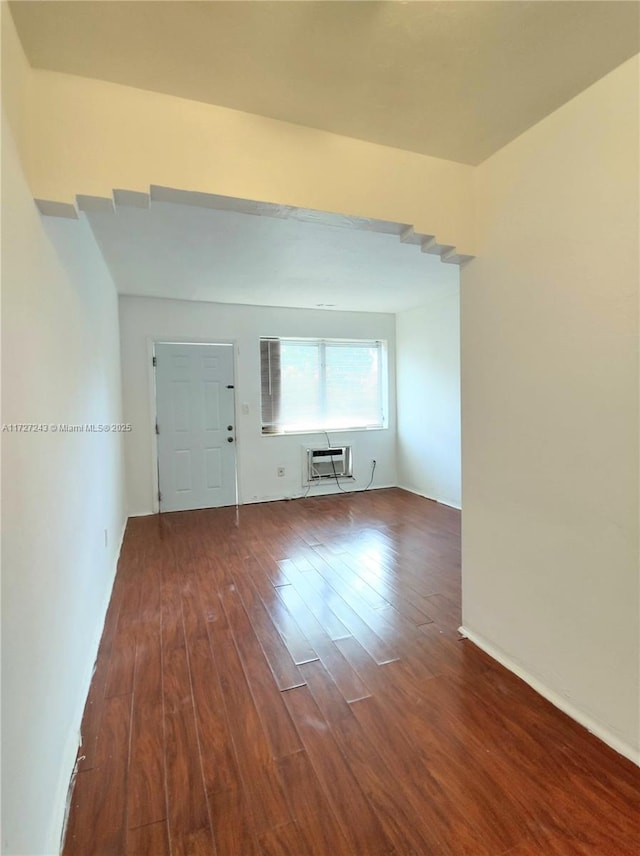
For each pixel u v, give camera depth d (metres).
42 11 1.17
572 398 1.66
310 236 2.85
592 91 1.53
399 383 5.88
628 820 1.30
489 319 2.02
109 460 3.24
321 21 1.22
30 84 1.37
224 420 5.04
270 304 5.05
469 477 2.21
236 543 3.81
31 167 1.37
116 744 1.61
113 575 3.10
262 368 5.25
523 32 1.28
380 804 1.36
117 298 4.33
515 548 1.95
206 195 1.59
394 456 5.99
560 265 1.68
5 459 1.03
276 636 2.33
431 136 1.81
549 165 1.69
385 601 2.72
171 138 1.53
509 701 1.81
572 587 1.69
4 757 0.95
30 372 1.29
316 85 1.49
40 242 1.45
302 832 1.28
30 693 1.16
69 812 1.35
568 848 1.22
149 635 2.35
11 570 1.04
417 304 5.21
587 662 1.64
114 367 3.82
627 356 1.47
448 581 3.00
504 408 1.97
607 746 1.56
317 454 5.53
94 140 1.45
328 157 1.76
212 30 1.25
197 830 1.29
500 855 1.21
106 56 1.34
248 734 1.65
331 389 5.65
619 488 1.51
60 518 1.60
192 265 3.45
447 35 1.28
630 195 1.43
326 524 4.34
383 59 1.37
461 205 2.03
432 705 1.79
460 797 1.38
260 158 1.65
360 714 1.75
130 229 2.67
